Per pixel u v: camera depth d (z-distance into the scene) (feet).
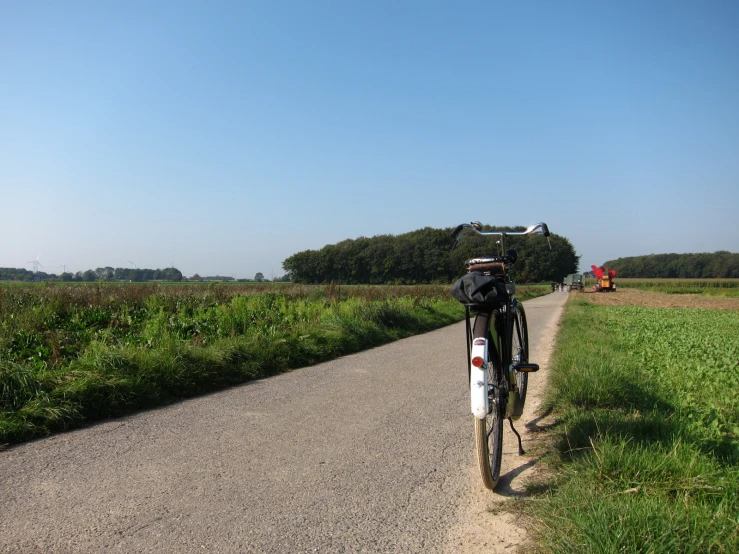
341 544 9.28
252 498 11.19
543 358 30.96
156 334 29.19
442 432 16.01
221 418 17.74
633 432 13.47
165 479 12.25
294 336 31.19
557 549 8.35
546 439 15.17
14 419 15.75
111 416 18.11
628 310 87.76
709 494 10.02
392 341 40.57
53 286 45.75
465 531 9.73
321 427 16.55
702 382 22.58
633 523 8.45
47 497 11.25
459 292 12.03
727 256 451.12
